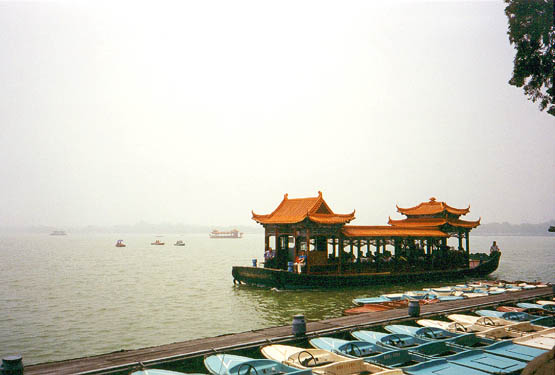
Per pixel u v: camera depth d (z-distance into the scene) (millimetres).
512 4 19922
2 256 116875
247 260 104375
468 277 56719
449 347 19109
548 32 19219
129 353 17578
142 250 159500
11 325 31984
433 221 56812
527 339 19906
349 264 47000
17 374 13383
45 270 75875
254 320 32625
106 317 34750
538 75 20422
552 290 36656
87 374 14938
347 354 17844
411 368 16172
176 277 64438
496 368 16328
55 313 36625
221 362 16453
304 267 44094
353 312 30000
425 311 26953
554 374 8641
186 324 31844
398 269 50406
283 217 47594
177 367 16703
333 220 45406
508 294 35875
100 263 93188
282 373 16031
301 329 20109
